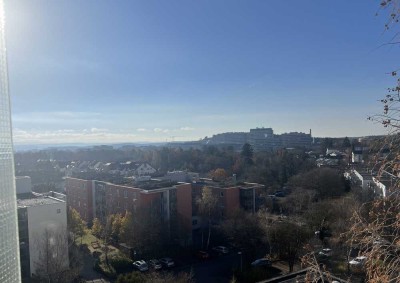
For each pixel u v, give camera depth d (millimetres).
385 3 5035
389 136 5410
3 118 11961
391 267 5273
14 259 12188
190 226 40844
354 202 28906
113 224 37938
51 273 25922
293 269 30000
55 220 30906
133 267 32250
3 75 12312
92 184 48625
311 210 36562
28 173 80500
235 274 30125
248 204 44906
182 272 28797
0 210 11305
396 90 5332
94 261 34031
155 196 38750
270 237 31281
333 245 28266
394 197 5582
